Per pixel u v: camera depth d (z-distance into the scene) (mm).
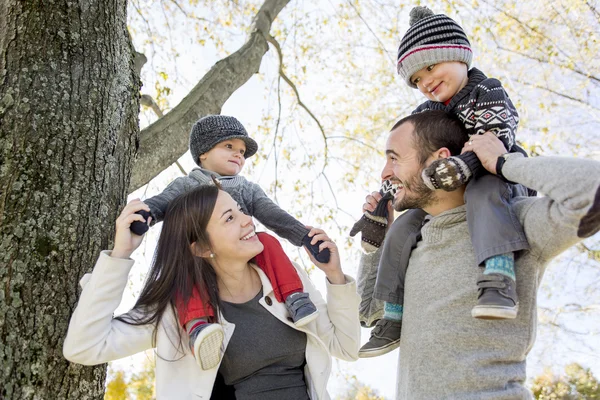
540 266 1992
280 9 5840
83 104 2459
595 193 1610
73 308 2258
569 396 11422
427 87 2451
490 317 1832
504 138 2143
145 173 3982
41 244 2230
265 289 2252
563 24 8891
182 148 4254
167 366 2072
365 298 2527
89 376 2279
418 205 2176
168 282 2162
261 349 2178
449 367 1926
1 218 2215
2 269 2170
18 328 2141
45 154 2322
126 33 2807
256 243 2236
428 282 2064
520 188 2246
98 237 2389
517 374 1926
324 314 2348
